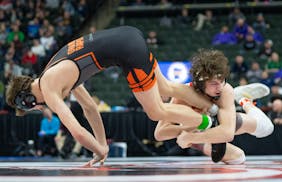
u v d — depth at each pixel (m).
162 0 20.05
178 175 3.54
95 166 5.16
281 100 10.97
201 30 18.38
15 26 18.09
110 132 10.45
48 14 19.42
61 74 4.38
